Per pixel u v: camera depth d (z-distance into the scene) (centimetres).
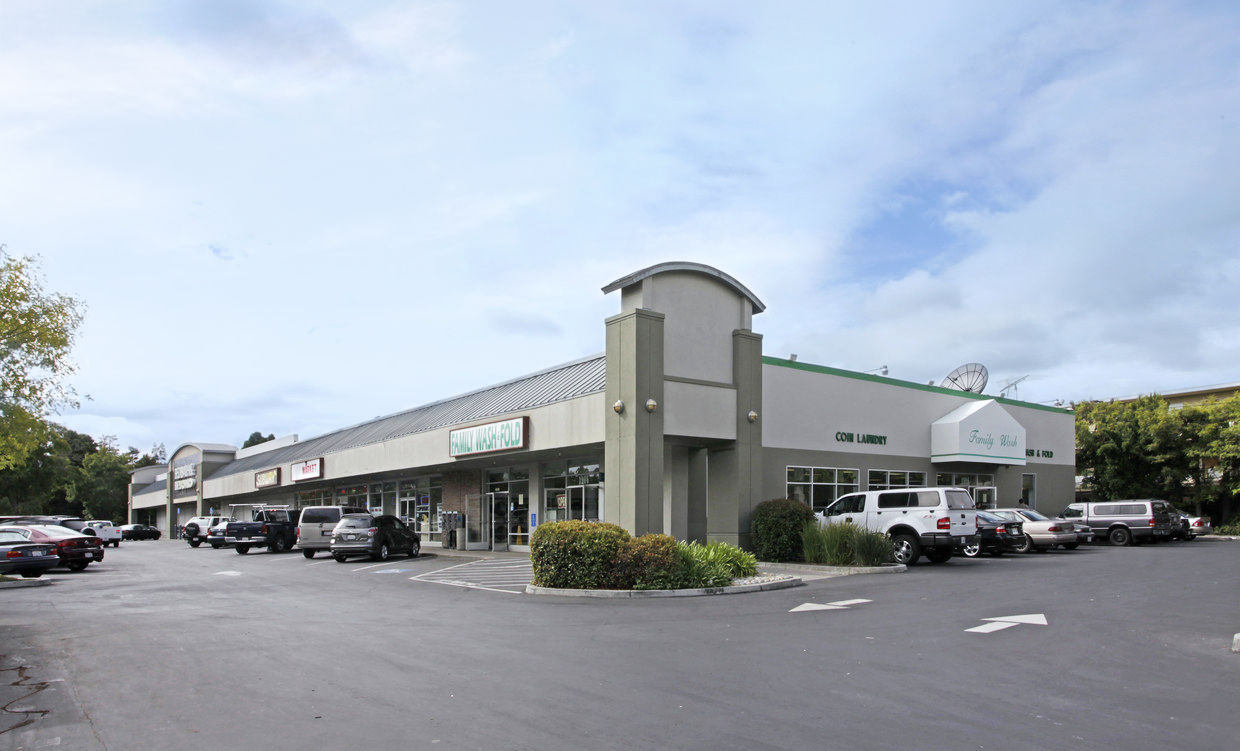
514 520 3052
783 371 2662
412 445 3284
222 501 6531
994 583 1641
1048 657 914
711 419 2166
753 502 2239
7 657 1005
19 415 2439
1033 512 2862
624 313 2078
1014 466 3506
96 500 8931
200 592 1827
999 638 1031
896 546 2133
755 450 2258
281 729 667
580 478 2709
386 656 966
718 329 2228
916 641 1020
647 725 661
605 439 2091
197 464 6688
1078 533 2922
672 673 853
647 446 2005
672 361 2106
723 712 698
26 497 5334
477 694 770
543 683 812
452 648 1014
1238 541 3344
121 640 1122
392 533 2825
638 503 1970
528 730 650
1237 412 3803
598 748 603
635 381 2009
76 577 2342
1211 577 1722
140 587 1978
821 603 1395
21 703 773
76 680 870
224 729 671
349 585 1942
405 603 1523
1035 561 2227
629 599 1544
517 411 2603
